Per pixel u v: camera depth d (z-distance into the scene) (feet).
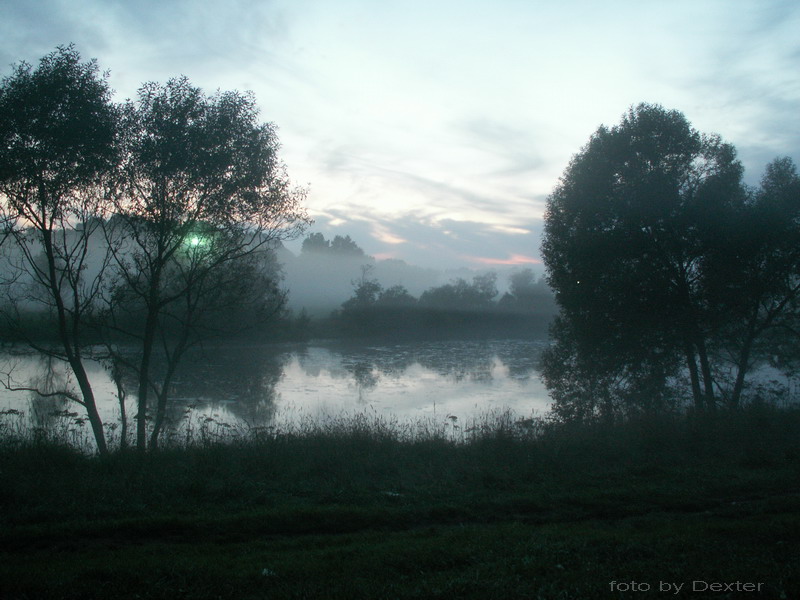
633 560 20.06
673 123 70.38
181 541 22.40
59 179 47.60
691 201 68.39
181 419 69.00
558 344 79.20
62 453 34.47
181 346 55.26
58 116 47.09
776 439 44.11
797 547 21.01
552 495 29.94
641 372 71.26
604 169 72.38
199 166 51.44
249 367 128.06
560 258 75.87
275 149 55.52
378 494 29.45
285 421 69.51
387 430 44.88
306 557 20.11
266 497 28.14
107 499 26.86
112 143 50.08
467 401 90.17
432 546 21.17
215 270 56.49
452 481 32.53
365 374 122.93
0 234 48.37
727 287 65.72
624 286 68.74
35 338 80.23
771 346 75.92
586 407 71.77
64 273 53.88
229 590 17.12
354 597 16.62
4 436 42.70
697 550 20.94
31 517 23.77
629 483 32.63
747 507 27.89
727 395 71.46
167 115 51.29
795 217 66.80
